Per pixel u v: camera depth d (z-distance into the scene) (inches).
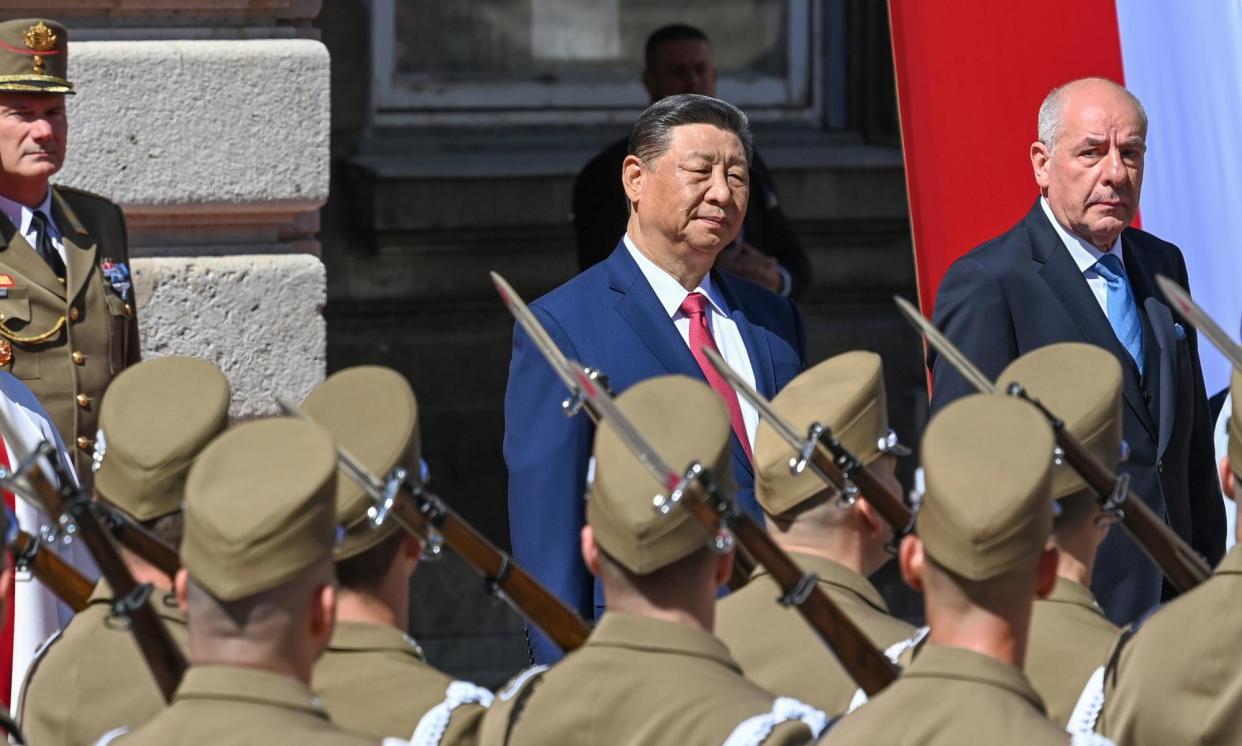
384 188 1146.7
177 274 739.4
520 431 602.5
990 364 636.7
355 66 1171.9
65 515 382.3
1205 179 735.1
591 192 965.2
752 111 1253.1
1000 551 349.7
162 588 431.8
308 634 349.7
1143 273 663.1
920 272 709.3
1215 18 732.7
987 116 711.1
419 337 1150.3
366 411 433.7
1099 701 425.1
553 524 590.6
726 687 382.3
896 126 1253.1
